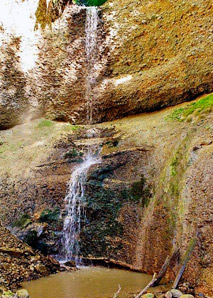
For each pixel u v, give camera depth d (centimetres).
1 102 830
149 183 525
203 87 671
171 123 638
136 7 788
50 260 495
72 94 824
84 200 554
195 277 364
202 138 499
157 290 378
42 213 562
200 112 596
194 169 450
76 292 391
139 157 580
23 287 412
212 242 364
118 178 564
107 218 532
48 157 666
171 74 716
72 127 781
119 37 798
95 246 523
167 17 743
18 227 539
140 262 468
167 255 428
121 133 695
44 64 845
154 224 467
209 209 388
